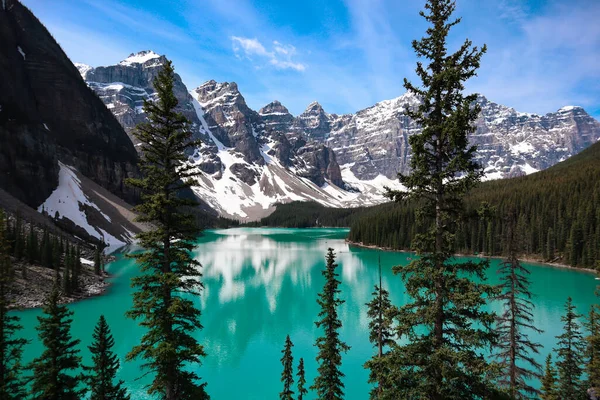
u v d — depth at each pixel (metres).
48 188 130.75
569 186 118.44
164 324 17.50
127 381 34.34
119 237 138.62
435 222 13.82
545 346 42.06
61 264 75.94
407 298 65.56
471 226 117.38
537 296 65.94
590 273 88.19
